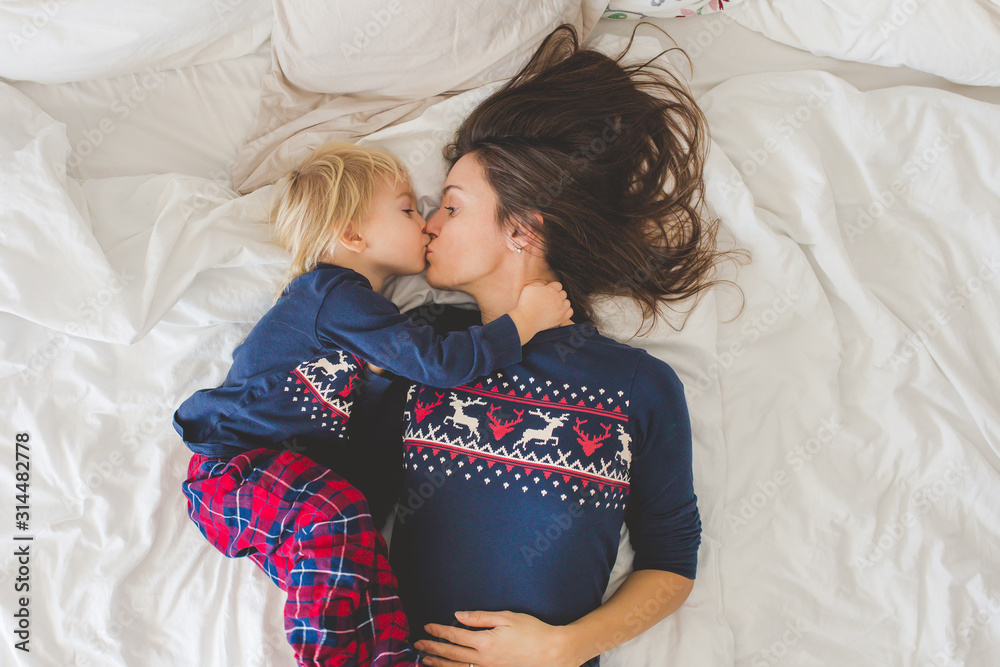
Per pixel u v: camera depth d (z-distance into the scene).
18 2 1.09
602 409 0.97
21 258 1.02
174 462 1.14
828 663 1.11
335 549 0.94
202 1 1.14
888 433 1.18
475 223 1.07
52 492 1.08
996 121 1.21
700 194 1.22
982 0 1.20
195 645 1.07
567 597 0.96
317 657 0.90
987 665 1.09
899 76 1.33
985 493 1.13
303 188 1.09
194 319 1.13
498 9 1.13
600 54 1.21
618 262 1.15
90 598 1.06
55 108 1.23
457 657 0.95
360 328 0.99
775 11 1.31
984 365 1.20
